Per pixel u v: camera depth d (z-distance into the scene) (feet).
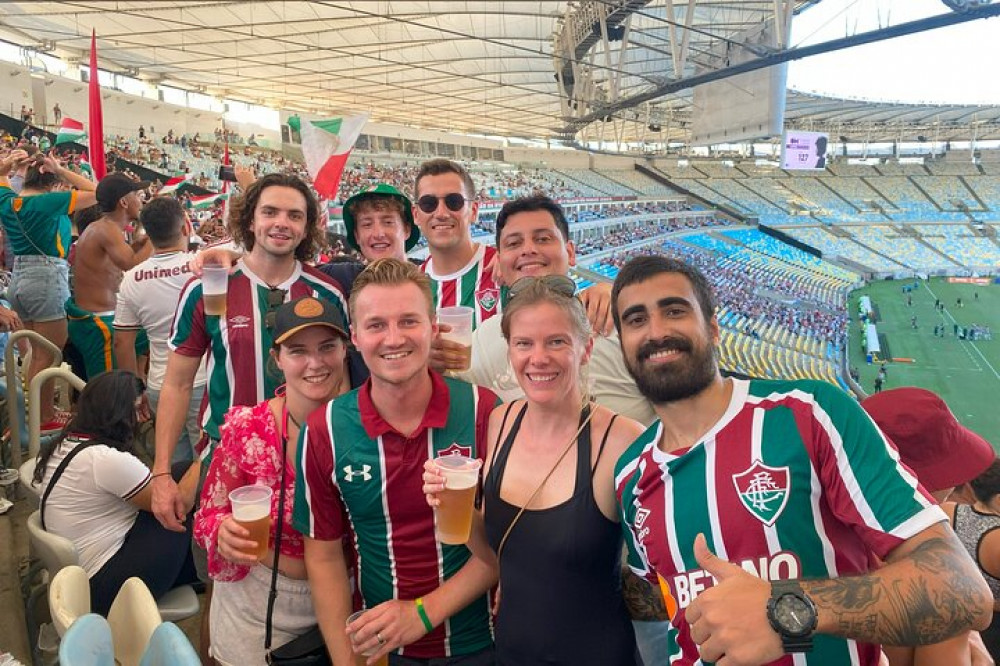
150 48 87.97
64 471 8.50
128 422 8.92
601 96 82.89
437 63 98.37
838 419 4.91
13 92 83.41
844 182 170.09
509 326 6.12
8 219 15.85
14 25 77.92
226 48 90.89
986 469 6.79
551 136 176.76
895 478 4.66
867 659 4.95
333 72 104.83
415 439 6.53
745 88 46.85
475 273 10.59
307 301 7.04
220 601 7.40
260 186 9.21
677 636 5.28
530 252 8.56
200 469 9.55
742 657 4.10
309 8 72.64
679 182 169.99
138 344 16.35
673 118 133.69
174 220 12.76
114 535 8.68
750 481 4.99
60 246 16.62
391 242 11.07
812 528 4.88
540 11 74.74
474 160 163.53
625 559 7.07
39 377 11.00
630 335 5.36
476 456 6.63
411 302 6.29
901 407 7.00
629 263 5.46
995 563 6.57
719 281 104.42
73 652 4.65
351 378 8.76
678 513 5.22
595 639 5.93
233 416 7.22
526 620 6.01
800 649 4.09
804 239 150.61
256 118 136.46
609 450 6.00
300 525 6.82
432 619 6.46
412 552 6.72
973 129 153.58
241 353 9.31
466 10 67.72
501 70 105.40
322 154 15.16
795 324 85.81
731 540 4.97
